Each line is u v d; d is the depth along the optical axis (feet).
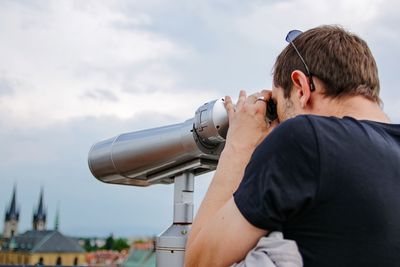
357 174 2.95
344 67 3.33
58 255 203.41
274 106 3.76
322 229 2.95
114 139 5.54
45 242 202.59
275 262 2.94
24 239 206.80
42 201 222.28
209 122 4.53
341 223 2.92
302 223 3.00
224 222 3.10
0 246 210.79
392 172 3.06
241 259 3.10
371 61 3.46
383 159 3.07
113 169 5.49
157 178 5.31
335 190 2.93
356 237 2.91
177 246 4.69
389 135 3.29
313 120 3.08
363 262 2.89
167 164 5.08
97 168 5.67
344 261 2.91
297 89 3.46
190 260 3.27
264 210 2.94
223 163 3.59
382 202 2.94
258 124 3.69
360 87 3.35
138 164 5.27
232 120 3.83
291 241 2.98
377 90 3.50
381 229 2.91
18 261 203.51
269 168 2.99
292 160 2.97
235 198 3.10
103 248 211.00
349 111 3.32
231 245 3.06
